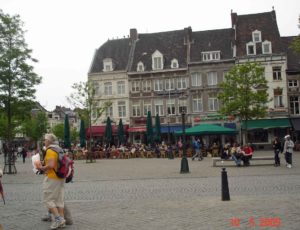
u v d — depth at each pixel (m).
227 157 31.30
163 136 59.66
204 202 11.76
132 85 62.12
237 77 46.19
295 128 53.44
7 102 26.91
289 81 55.88
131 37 65.69
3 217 10.63
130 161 37.69
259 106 46.47
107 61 63.28
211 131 38.59
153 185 17.39
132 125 61.44
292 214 9.46
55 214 8.97
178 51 62.28
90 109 46.19
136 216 10.03
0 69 26.41
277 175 19.73
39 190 17.23
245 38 58.59
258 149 54.69
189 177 20.33
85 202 12.83
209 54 59.31
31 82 27.45
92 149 46.25
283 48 59.53
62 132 95.56
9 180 22.34
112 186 17.70
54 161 9.05
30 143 82.19
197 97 59.06
